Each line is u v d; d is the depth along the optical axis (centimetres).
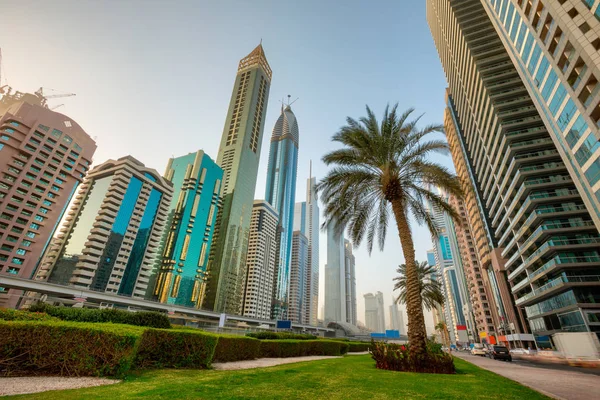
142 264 13112
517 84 7425
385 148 1814
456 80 9988
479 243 10362
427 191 1853
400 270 5050
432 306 4828
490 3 5816
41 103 13662
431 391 732
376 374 1041
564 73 3791
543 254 5866
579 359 2420
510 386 892
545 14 3838
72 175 10619
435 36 11781
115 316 1251
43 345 719
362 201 2034
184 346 1016
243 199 18888
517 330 7706
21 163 9406
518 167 6619
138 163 13888
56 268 11431
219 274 16275
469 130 9612
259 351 1714
